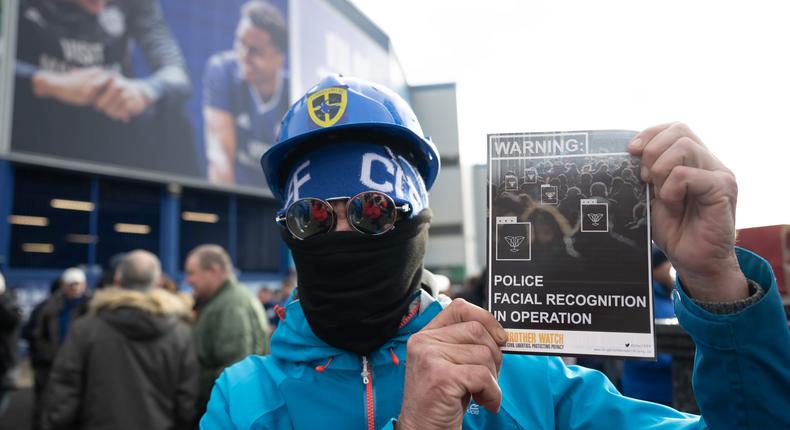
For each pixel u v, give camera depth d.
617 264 0.92
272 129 15.45
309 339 1.18
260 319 3.70
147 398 3.05
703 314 0.87
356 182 1.15
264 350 3.66
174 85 12.63
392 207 1.13
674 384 2.05
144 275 3.24
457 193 21.45
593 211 0.94
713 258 0.85
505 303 0.94
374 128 1.19
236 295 3.62
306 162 1.20
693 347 1.99
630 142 0.95
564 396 1.16
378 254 1.14
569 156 0.96
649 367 3.03
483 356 0.89
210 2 13.72
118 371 3.00
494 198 0.98
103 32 11.22
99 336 3.02
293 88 16.33
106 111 11.24
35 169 10.50
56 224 10.91
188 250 13.52
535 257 0.95
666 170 0.87
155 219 12.58
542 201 0.96
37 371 5.73
